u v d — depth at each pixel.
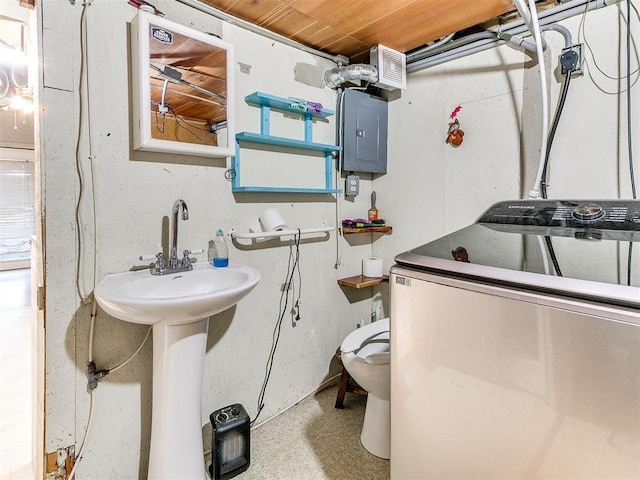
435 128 2.12
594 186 1.56
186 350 1.30
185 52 1.44
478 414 0.87
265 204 1.86
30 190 5.45
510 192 1.83
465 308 0.89
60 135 1.23
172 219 1.43
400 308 1.05
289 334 2.01
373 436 1.65
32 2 1.23
